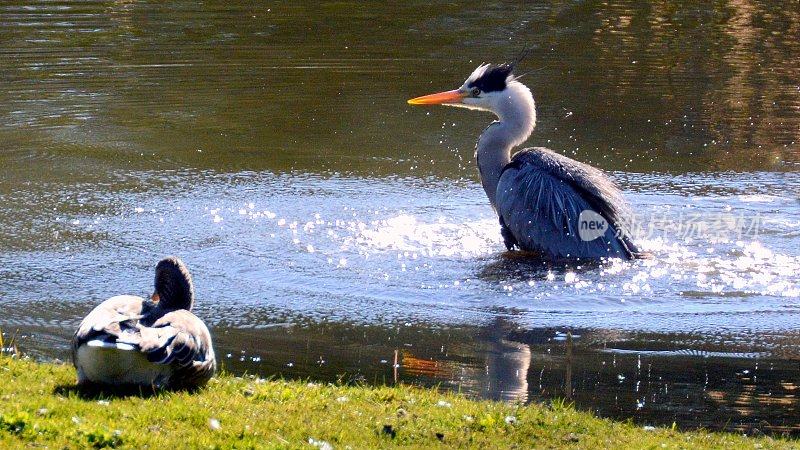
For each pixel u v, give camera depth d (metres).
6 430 7.86
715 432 9.95
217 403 9.12
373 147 21.19
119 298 9.28
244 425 8.65
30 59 26.11
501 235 16.33
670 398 10.89
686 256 15.48
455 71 26.06
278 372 11.27
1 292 13.48
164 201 17.56
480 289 14.16
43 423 8.02
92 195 17.78
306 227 16.39
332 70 26.16
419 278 14.44
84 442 7.82
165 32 28.97
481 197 18.27
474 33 29.77
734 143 21.52
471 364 11.73
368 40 28.83
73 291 13.59
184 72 25.73
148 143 20.98
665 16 32.31
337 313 13.20
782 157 20.69
